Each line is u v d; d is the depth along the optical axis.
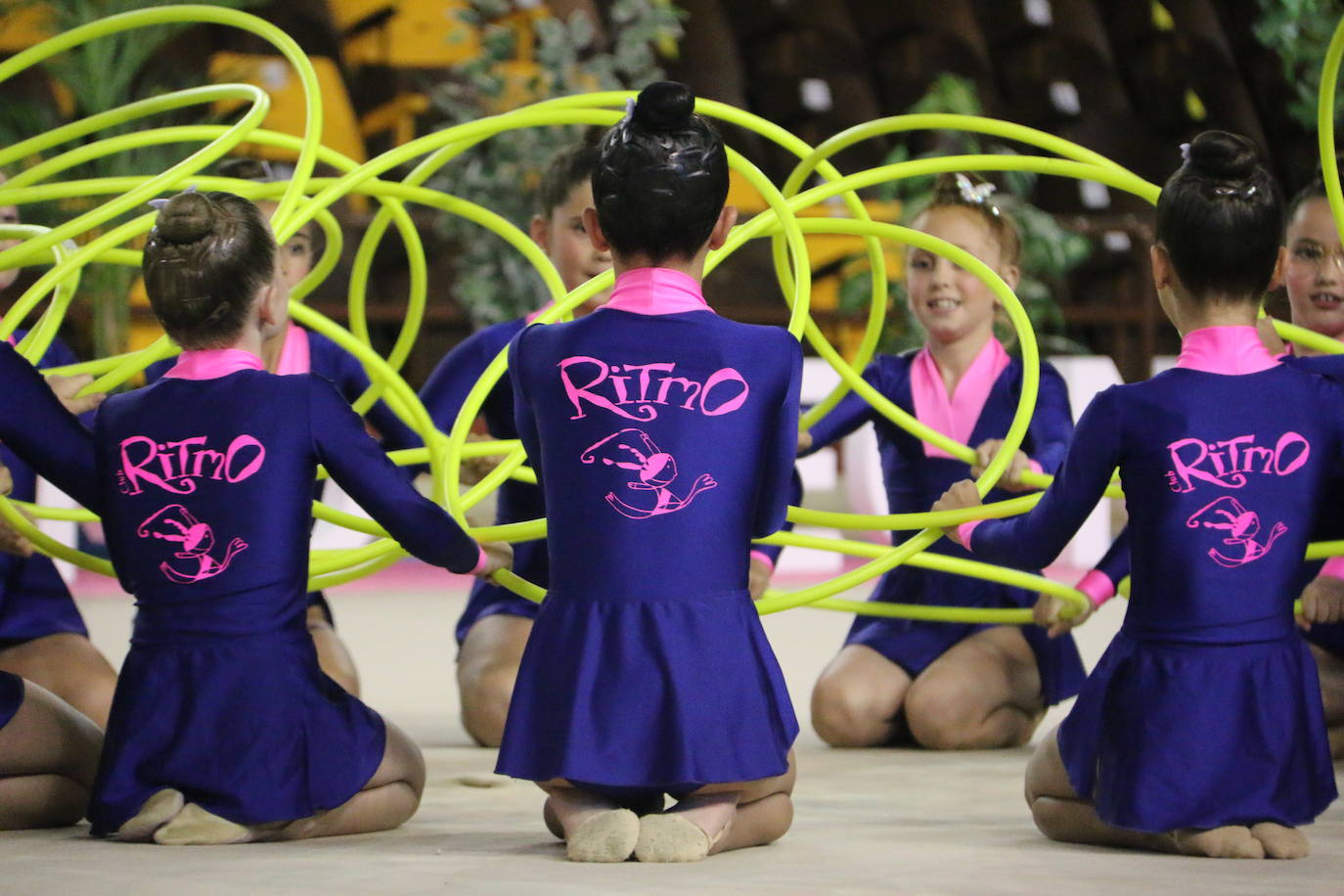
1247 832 5.07
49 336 7.12
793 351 5.44
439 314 24.25
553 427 5.29
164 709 5.37
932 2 33.84
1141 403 5.37
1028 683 8.55
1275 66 31.22
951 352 8.86
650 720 5.02
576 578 5.19
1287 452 5.29
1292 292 8.01
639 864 4.92
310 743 5.42
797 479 8.81
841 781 7.25
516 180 19.44
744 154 33.56
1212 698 5.17
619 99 7.22
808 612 15.61
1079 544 18.67
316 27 29.55
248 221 5.59
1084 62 34.09
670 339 5.27
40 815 5.77
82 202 18.64
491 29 20.56
